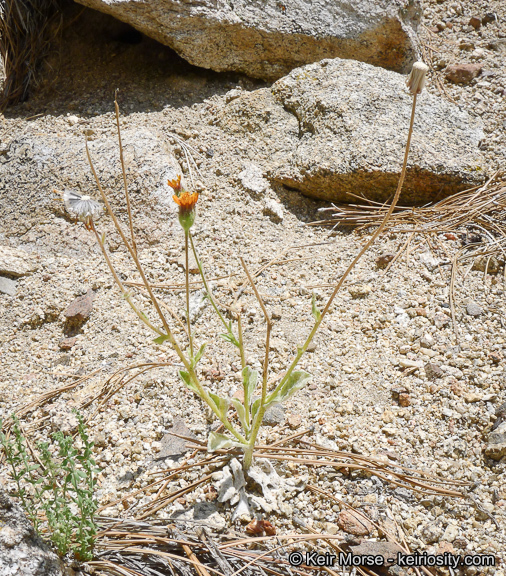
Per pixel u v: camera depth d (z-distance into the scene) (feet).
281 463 2.10
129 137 3.10
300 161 3.05
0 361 2.51
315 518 2.01
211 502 2.03
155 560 1.86
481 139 3.15
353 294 2.61
